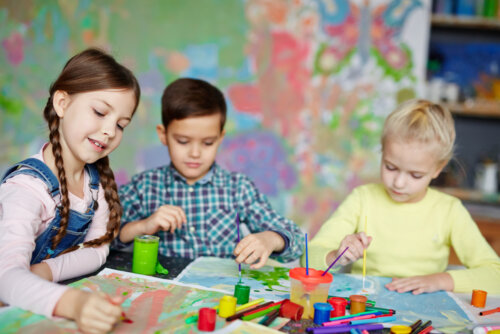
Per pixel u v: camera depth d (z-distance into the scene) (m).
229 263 1.27
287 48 3.24
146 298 0.93
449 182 3.33
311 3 3.21
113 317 0.76
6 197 1.03
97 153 1.13
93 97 1.09
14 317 0.79
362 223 1.57
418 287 1.16
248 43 3.23
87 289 0.95
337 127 3.25
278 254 1.34
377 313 0.94
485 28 3.41
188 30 3.22
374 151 3.24
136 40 3.21
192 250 1.58
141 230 1.34
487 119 3.49
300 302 0.91
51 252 1.14
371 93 3.23
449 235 1.50
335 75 3.24
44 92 3.21
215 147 1.52
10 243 0.95
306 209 3.28
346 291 1.12
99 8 3.19
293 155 3.27
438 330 0.90
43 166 1.11
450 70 3.48
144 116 3.22
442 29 3.49
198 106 1.42
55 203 1.10
